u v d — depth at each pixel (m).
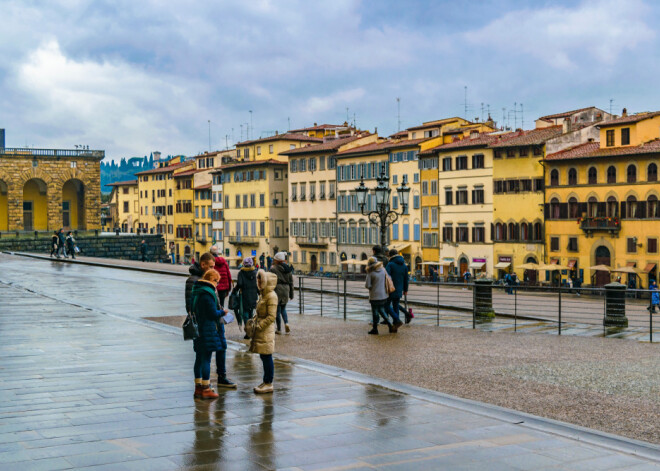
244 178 116.06
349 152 96.88
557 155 75.38
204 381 11.63
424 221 89.06
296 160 107.00
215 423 10.21
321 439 9.45
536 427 10.04
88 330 19.30
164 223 143.12
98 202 107.31
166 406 11.16
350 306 27.41
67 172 104.81
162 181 143.38
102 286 33.97
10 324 20.47
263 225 112.12
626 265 70.06
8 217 100.62
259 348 11.98
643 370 14.49
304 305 27.84
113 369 14.00
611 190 71.19
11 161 100.50
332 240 101.25
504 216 80.00
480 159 82.19
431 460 8.63
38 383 12.73
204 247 129.75
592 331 21.66
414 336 19.42
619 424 10.48
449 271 85.31
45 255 61.31
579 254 73.81
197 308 11.67
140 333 18.77
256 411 10.88
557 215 75.56
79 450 8.96
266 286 12.09
